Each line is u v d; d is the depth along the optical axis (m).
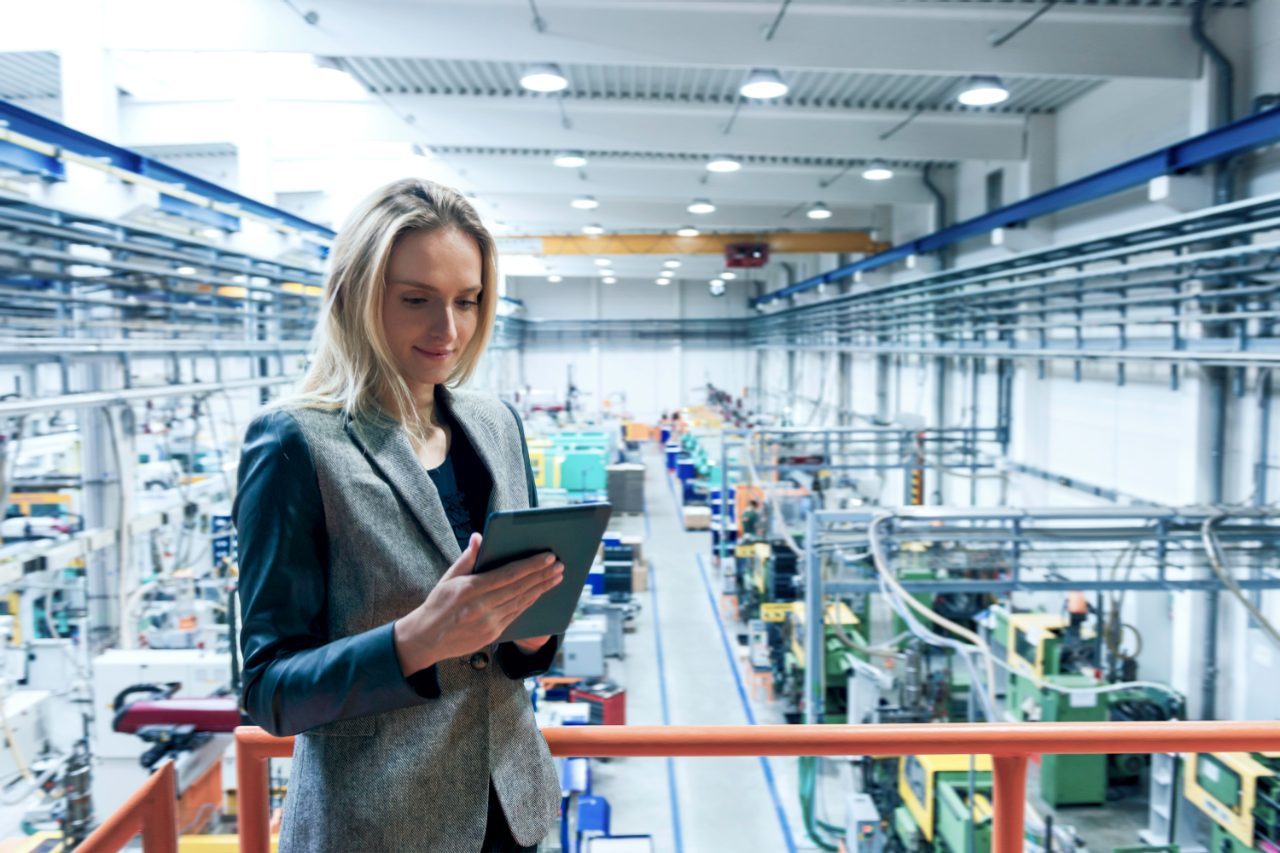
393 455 0.79
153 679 4.32
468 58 5.13
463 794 0.82
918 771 5.87
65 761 4.62
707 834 6.89
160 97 7.29
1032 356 7.53
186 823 3.78
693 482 17.88
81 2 4.93
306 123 7.40
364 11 4.97
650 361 27.56
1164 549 5.22
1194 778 5.79
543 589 0.72
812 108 7.85
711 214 12.84
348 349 0.80
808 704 5.97
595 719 8.05
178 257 6.03
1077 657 7.57
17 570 4.71
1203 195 5.72
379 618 0.76
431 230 0.79
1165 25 5.66
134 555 6.00
